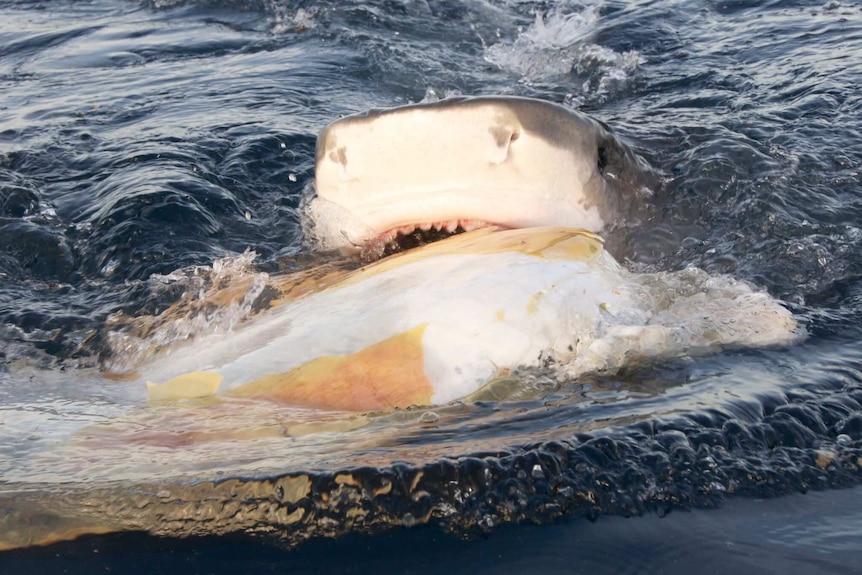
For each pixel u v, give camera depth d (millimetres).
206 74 7469
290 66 7508
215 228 4715
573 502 2309
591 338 2865
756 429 2586
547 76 7043
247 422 2523
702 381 2840
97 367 3277
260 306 3324
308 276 3502
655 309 3115
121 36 8883
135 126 6207
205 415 2586
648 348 2904
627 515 2297
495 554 2176
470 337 2719
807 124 5270
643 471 2396
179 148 5613
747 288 3488
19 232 4656
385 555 2164
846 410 2717
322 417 2539
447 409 2605
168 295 3967
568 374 2789
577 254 3062
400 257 3135
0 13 10070
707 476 2416
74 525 2189
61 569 2115
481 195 3410
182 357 2965
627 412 2617
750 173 4500
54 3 10383
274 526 2203
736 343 3109
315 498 2236
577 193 3625
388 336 2711
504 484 2312
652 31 7598
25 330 3715
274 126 5973
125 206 4785
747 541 2240
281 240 4656
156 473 2301
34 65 8109
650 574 2148
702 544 2227
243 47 8258
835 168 4727
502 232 3205
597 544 2213
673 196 4289
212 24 9055
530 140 3416
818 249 4012
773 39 7160
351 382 2635
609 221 3820
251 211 4953
